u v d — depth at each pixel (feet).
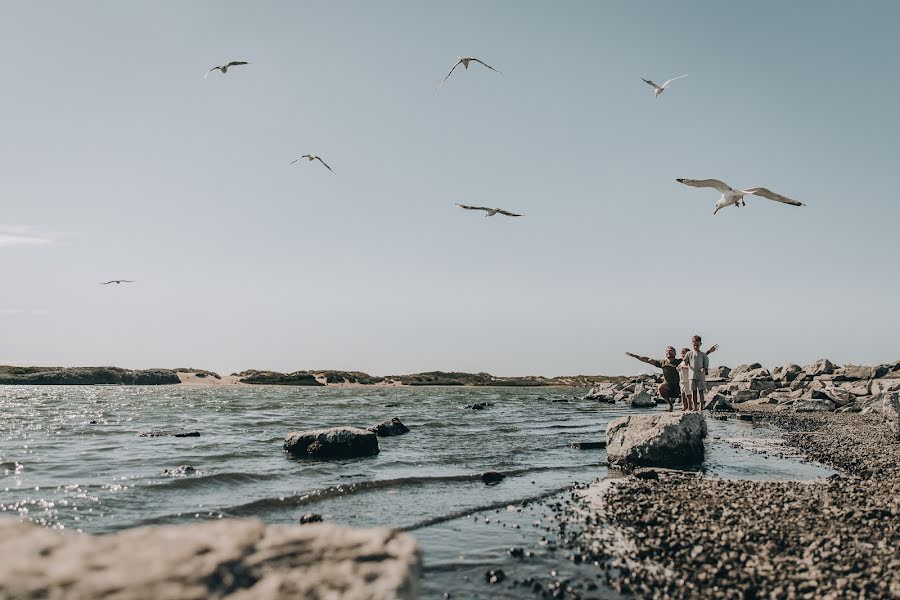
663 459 53.88
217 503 39.88
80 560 13.12
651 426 55.88
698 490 42.63
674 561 28.04
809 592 23.61
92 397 220.43
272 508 38.91
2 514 36.99
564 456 62.59
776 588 24.03
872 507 35.58
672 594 24.38
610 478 49.32
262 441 74.43
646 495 41.24
